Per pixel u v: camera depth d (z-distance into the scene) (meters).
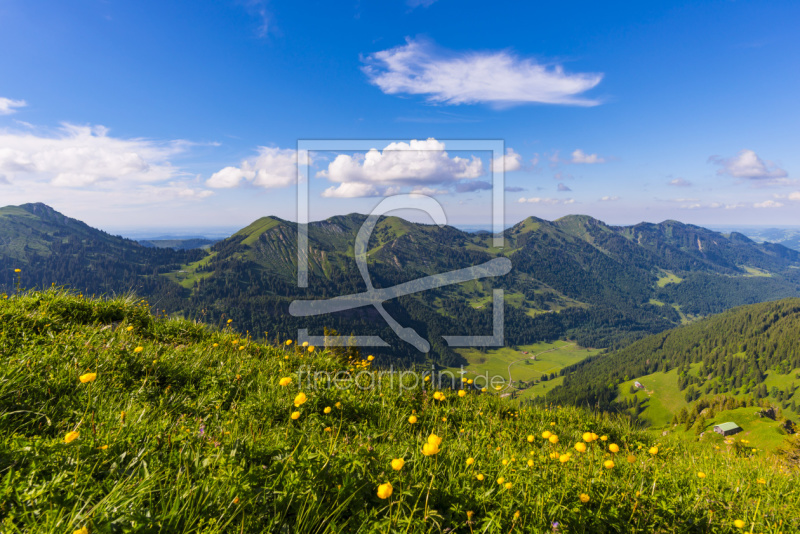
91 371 4.05
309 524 2.10
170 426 3.01
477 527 2.42
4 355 4.03
